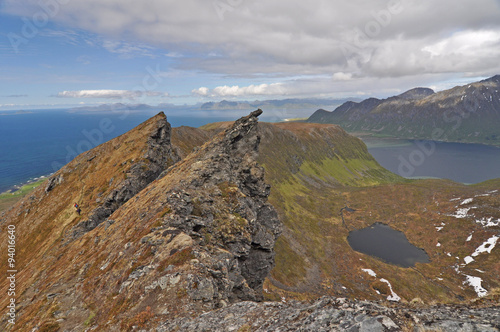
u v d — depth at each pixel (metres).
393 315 12.98
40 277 47.19
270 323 16.66
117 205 73.12
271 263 48.66
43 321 27.38
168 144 101.12
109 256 35.78
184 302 22.23
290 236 144.12
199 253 27.94
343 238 164.00
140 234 34.12
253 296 33.03
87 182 87.88
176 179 45.97
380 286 112.25
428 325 11.90
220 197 43.12
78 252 47.19
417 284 116.62
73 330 24.20
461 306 15.02
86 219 69.00
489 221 163.50
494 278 118.69
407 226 182.50
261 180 54.22
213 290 23.52
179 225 34.19
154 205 39.91
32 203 92.06
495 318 11.75
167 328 19.41
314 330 13.61
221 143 56.38
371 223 189.00
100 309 26.02
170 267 25.83
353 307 15.01
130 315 22.39
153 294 23.78
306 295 96.31
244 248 38.28
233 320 18.55
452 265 136.75
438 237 164.25
